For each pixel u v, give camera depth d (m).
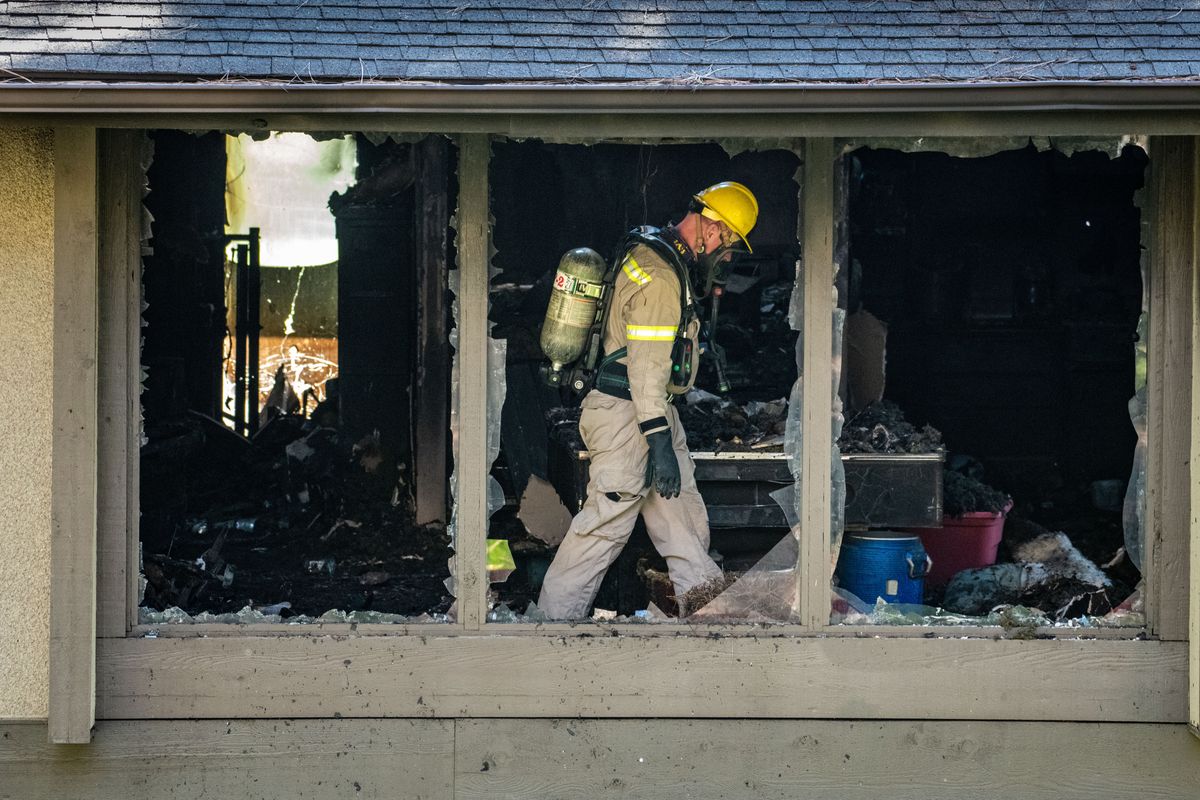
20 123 14.45
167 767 16.25
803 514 16.45
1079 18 15.99
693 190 27.00
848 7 16.34
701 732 16.47
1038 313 33.09
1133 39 15.48
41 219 15.77
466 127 14.60
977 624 16.73
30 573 16.05
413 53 14.92
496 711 16.33
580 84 14.16
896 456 19.00
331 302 50.78
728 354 26.50
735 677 16.38
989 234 33.16
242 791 16.28
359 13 15.83
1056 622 16.88
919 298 33.09
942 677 16.41
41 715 16.12
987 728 16.52
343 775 16.33
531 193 28.41
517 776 16.44
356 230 30.39
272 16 15.64
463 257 16.16
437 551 26.45
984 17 16.08
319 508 30.39
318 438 31.58
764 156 26.09
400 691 16.28
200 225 36.47
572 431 21.11
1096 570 20.67
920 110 14.27
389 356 30.42
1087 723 16.52
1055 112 14.49
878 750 16.48
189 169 33.56
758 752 16.48
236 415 39.50
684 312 16.97
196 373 35.34
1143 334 16.75
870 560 18.53
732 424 20.45
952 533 21.44
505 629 16.39
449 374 28.81
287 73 14.34
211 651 16.19
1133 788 16.55
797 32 15.73
